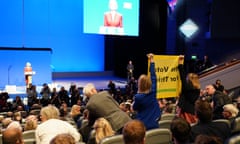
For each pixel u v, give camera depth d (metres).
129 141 2.26
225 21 17.89
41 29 18.77
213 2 17.92
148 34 20.02
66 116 6.88
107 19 17.47
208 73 11.54
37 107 8.48
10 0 17.77
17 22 18.03
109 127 3.30
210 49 18.72
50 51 15.61
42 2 18.69
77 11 19.83
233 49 18.03
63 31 19.48
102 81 18.72
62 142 2.01
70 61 19.88
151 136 3.18
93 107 3.72
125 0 17.88
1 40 17.69
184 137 2.66
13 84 15.09
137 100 3.81
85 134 3.94
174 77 4.80
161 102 7.11
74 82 17.89
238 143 2.47
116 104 3.81
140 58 20.38
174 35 19.69
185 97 4.18
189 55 19.25
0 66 14.89
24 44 18.31
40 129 3.40
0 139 3.84
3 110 10.02
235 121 3.60
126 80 19.50
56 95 11.07
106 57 21.16
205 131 3.17
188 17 19.19
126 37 20.89
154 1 19.88
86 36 20.30
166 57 4.68
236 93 10.86
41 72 15.48
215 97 5.11
